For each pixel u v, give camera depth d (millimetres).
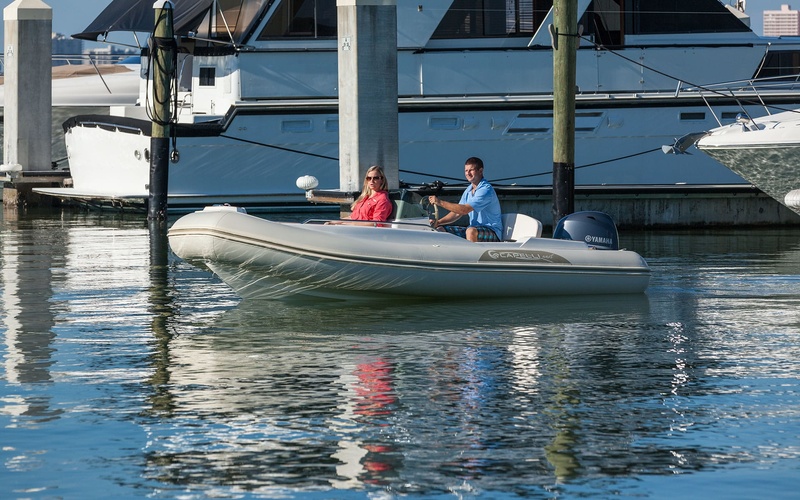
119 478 20438
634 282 41594
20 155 78438
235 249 37219
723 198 68375
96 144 71312
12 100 78312
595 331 34062
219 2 69000
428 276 38688
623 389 26641
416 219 41406
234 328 34312
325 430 23203
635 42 67812
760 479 20406
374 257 37875
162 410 24719
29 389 26531
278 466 21047
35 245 56000
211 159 66812
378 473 20688
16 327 34344
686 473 20703
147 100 65812
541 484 20156
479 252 39469
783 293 41812
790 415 24391
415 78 66500
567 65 51938
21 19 77438
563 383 27234
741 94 67125
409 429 23266
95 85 83938
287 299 39531
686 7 68125
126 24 73562
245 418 24078
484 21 67062
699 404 25297
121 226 65500
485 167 67500
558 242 41031
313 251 37344
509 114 67312
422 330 34094
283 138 67188
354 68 57844
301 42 67125
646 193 67375
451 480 20359
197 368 28688
